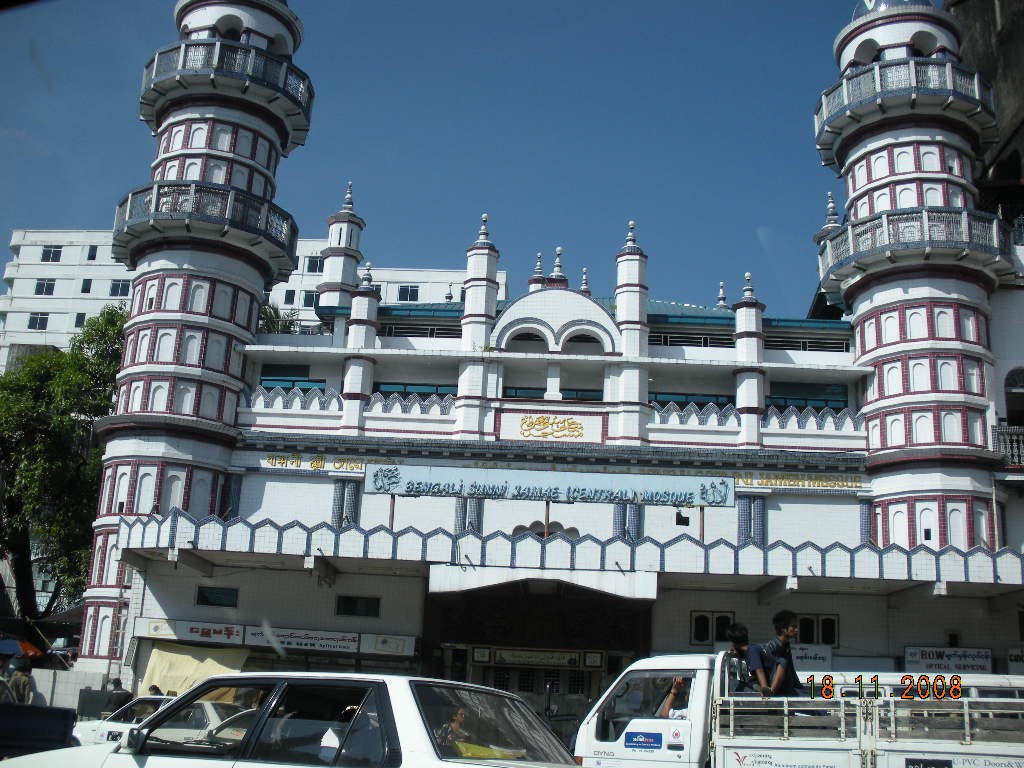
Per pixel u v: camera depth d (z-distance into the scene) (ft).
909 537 113.29
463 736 29.22
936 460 113.39
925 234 118.93
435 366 129.59
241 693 30.81
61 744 41.06
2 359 271.08
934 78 124.88
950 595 108.17
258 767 28.58
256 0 136.05
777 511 118.83
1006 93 147.33
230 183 128.57
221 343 124.67
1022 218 135.64
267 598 113.70
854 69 131.13
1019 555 102.42
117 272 276.82
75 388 140.97
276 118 134.10
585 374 127.95
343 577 114.42
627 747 44.06
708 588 112.06
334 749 28.27
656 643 110.73
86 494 143.33
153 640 113.19
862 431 122.01
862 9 138.51
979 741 34.24
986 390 118.21
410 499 120.47
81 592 151.94
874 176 127.75
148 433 118.52
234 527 105.50
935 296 119.44
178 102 131.54
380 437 122.21
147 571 114.42
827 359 127.24
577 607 111.04
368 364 126.82
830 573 102.22
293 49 141.08
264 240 126.72
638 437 121.60
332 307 132.77
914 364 118.62
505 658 110.42
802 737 36.76
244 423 124.98
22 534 147.23
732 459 119.03
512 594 109.70
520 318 127.75
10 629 139.95
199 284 124.47
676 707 43.73
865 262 122.62
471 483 118.11
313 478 121.80
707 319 130.00
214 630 111.96
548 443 120.88
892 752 34.96
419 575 113.80
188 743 30.40
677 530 117.91
